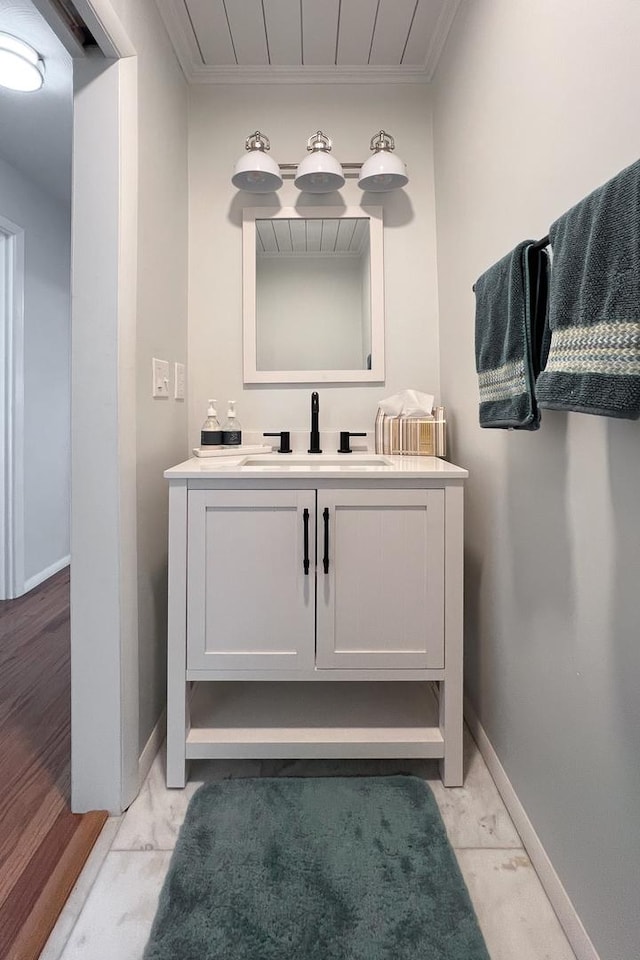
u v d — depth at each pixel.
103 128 1.23
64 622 2.59
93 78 1.23
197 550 1.34
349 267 1.98
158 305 1.56
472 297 1.54
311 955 0.92
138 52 1.37
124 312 1.27
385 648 1.36
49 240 3.26
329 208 1.95
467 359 1.61
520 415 1.01
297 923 0.97
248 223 1.95
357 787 1.34
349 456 1.78
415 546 1.34
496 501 1.38
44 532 3.32
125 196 1.26
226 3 1.65
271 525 1.34
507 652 1.31
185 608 1.34
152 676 1.49
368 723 1.45
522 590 1.21
